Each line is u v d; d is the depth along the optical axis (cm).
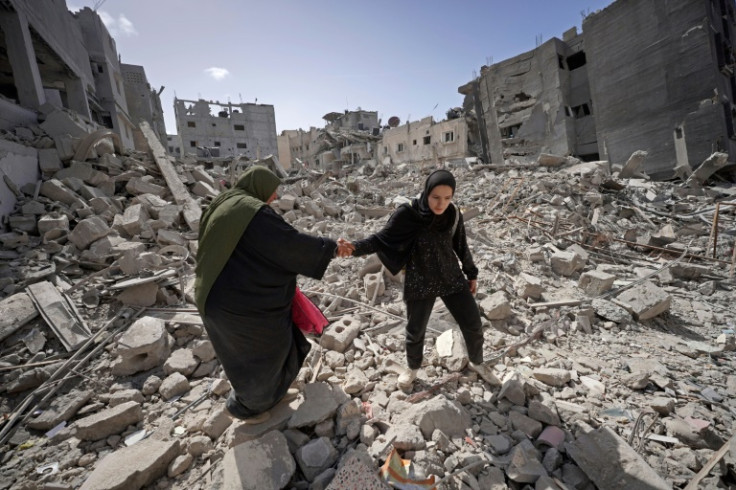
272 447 176
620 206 939
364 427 194
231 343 168
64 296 328
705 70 1540
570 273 527
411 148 3366
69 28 1313
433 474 164
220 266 163
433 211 194
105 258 406
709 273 554
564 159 1365
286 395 218
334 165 4275
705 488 156
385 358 278
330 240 179
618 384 253
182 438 202
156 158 786
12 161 501
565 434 198
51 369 255
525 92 2353
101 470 165
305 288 421
